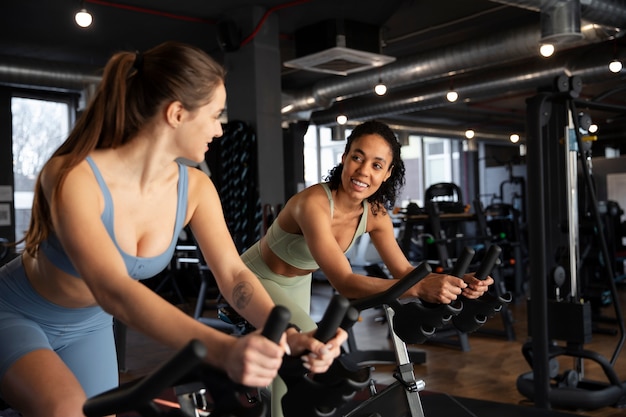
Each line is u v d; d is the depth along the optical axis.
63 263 1.44
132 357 5.36
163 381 0.91
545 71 7.69
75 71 7.29
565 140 3.97
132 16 6.52
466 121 13.60
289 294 2.46
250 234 6.29
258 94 6.36
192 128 1.33
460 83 8.59
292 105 8.90
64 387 1.37
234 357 0.98
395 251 2.39
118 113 1.33
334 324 1.07
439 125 12.89
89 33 7.06
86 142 1.33
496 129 14.47
